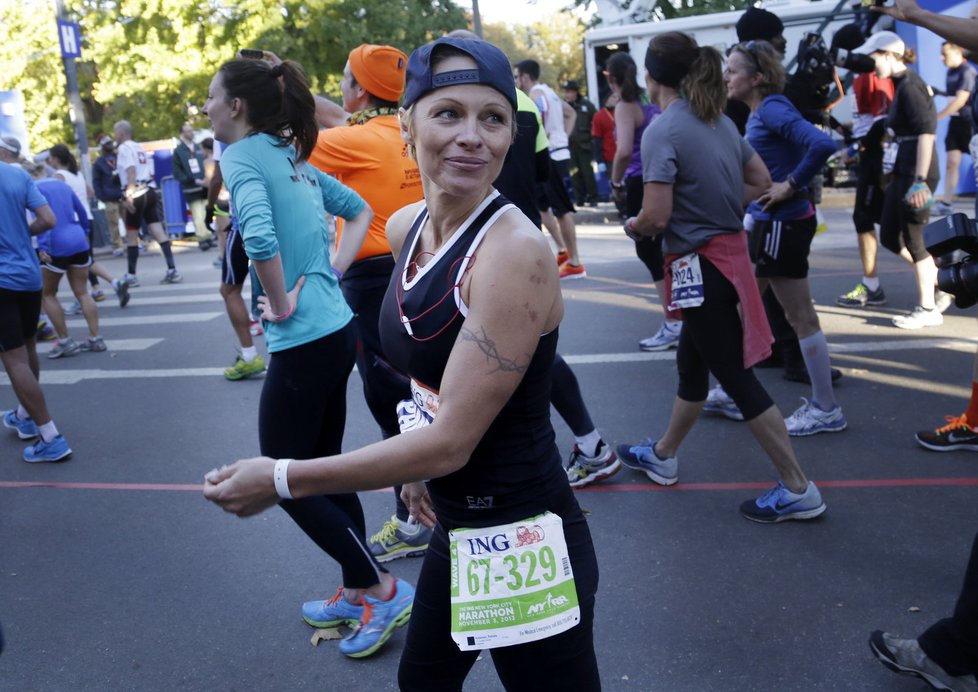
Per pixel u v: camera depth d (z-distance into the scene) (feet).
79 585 12.51
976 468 14.47
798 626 10.44
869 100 24.67
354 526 10.23
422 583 6.64
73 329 30.53
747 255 12.51
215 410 20.45
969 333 21.88
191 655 10.66
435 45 5.66
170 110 73.92
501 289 5.46
